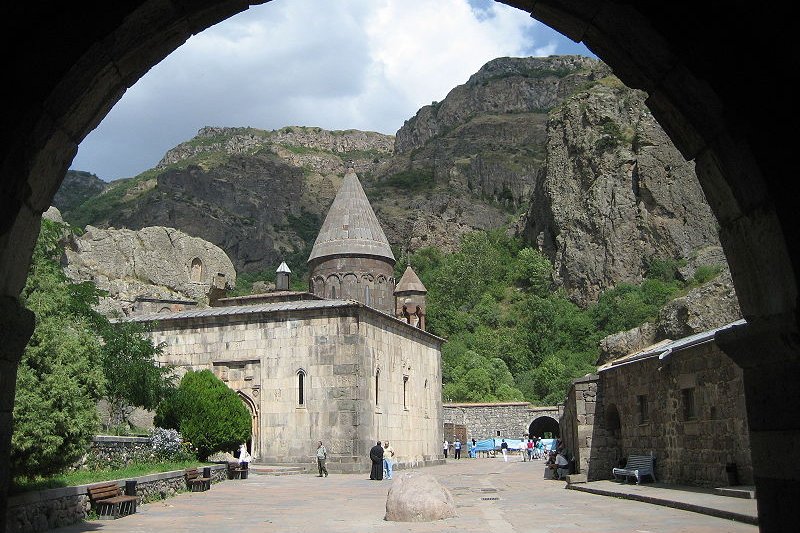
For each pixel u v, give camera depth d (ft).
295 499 66.44
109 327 98.58
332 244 155.84
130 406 108.78
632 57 19.85
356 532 42.70
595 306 325.21
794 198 17.20
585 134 365.20
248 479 94.63
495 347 309.22
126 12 18.15
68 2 18.10
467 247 396.37
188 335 118.93
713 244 315.78
